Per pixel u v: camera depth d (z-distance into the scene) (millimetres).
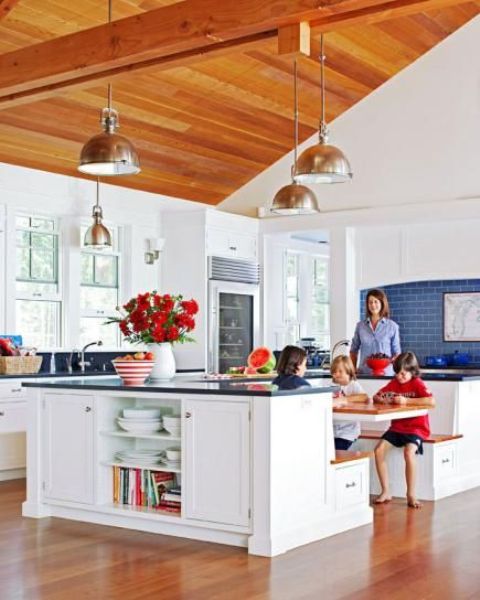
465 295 8797
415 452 5789
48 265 7840
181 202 9000
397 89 8438
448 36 8172
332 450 4922
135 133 7660
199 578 4020
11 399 6922
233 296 8953
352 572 4109
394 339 7020
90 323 8211
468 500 5965
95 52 4637
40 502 5391
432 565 4230
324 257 10539
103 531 4980
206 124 7953
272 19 4066
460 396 6414
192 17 4301
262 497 4465
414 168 8359
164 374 5684
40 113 6918
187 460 4785
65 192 7801
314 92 8133
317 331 10508
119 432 5145
